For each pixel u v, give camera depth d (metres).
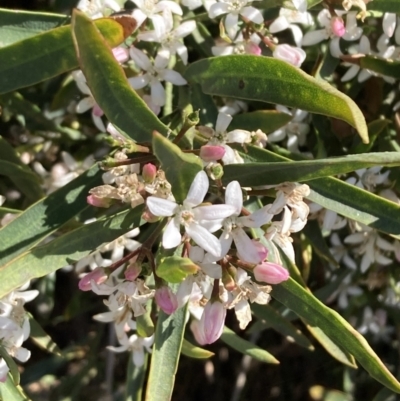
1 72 0.20
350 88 0.30
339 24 0.25
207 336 0.19
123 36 0.19
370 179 0.27
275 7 0.26
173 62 0.24
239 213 0.19
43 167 0.33
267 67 0.20
